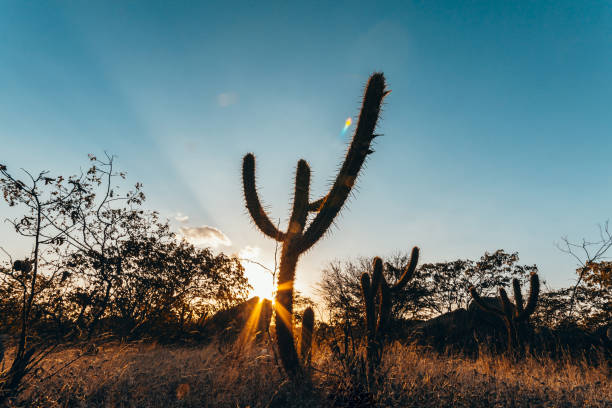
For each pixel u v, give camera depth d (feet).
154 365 19.20
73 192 18.88
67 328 19.92
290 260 18.62
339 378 15.67
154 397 14.49
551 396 15.44
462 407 14.05
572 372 21.52
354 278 48.11
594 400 15.46
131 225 33.14
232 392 14.92
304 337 19.06
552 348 33.68
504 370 21.50
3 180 14.94
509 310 36.55
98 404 13.55
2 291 18.22
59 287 19.52
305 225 19.81
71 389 14.26
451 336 43.21
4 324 18.42
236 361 18.67
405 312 60.75
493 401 14.56
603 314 46.03
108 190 21.12
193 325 40.81
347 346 16.94
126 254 32.42
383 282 20.30
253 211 20.31
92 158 20.54
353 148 17.54
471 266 80.38
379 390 14.89
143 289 33.17
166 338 34.94
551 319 47.75
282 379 16.25
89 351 18.70
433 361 20.71
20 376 14.01
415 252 23.57
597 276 46.19
